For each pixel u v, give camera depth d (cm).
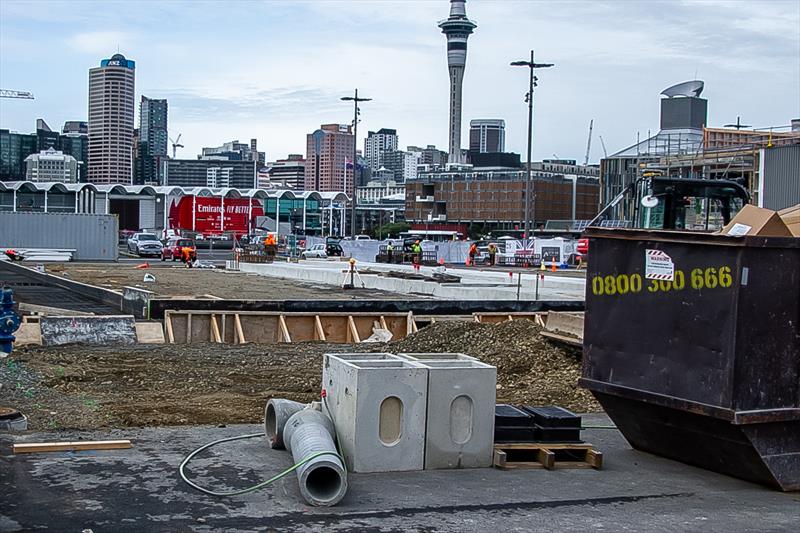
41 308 2286
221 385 1352
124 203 11250
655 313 898
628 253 927
